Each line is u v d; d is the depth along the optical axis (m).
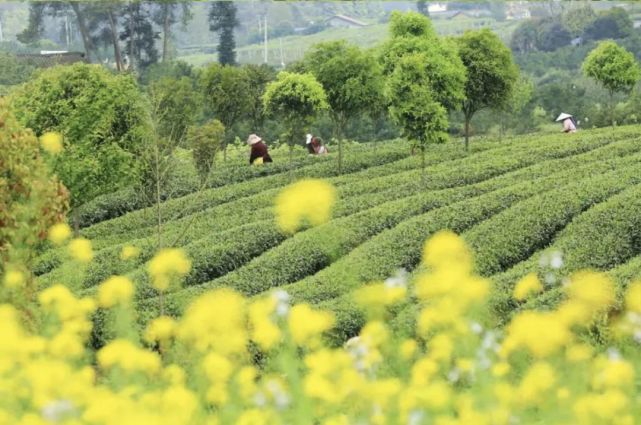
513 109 133.00
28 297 29.92
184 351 22.12
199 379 20.39
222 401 19.64
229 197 82.62
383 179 82.50
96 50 198.38
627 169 69.06
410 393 18.59
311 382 18.77
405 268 52.69
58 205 35.62
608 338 25.69
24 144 34.41
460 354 21.59
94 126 64.88
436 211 61.78
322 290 46.25
